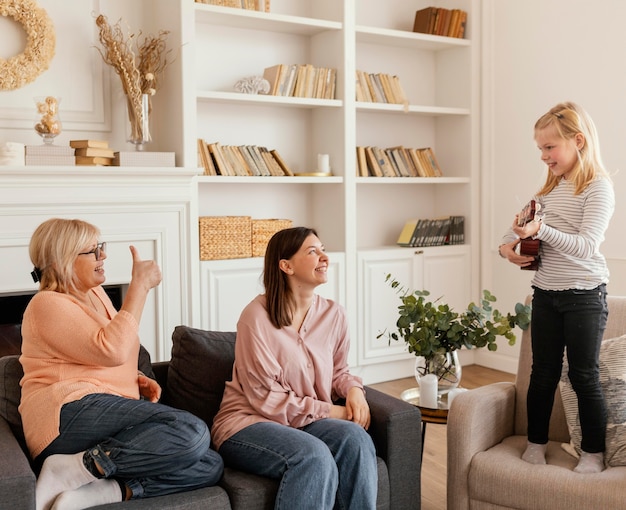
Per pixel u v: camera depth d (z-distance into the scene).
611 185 2.41
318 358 2.38
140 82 3.83
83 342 2.06
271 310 2.35
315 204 4.77
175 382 2.43
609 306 2.55
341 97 4.50
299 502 1.99
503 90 4.85
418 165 4.93
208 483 2.05
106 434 2.01
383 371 4.79
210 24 4.36
